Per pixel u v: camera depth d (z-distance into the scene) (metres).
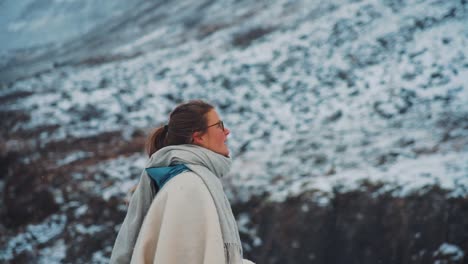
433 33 13.53
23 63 26.30
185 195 1.44
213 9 24.22
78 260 7.94
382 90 11.74
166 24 24.50
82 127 12.66
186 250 1.40
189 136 1.58
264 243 7.31
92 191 9.36
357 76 12.72
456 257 6.07
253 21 19.44
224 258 1.41
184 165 1.52
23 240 8.56
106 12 33.81
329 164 8.83
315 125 11.01
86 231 8.41
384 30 14.60
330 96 12.17
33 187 9.73
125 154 10.97
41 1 40.00
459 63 11.84
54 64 21.62
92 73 17.81
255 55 15.65
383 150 8.95
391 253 6.60
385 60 13.07
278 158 9.54
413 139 9.17
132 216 1.58
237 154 10.17
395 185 7.16
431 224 6.50
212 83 14.50
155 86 15.03
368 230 6.89
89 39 27.86
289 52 15.19
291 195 7.66
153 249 1.46
